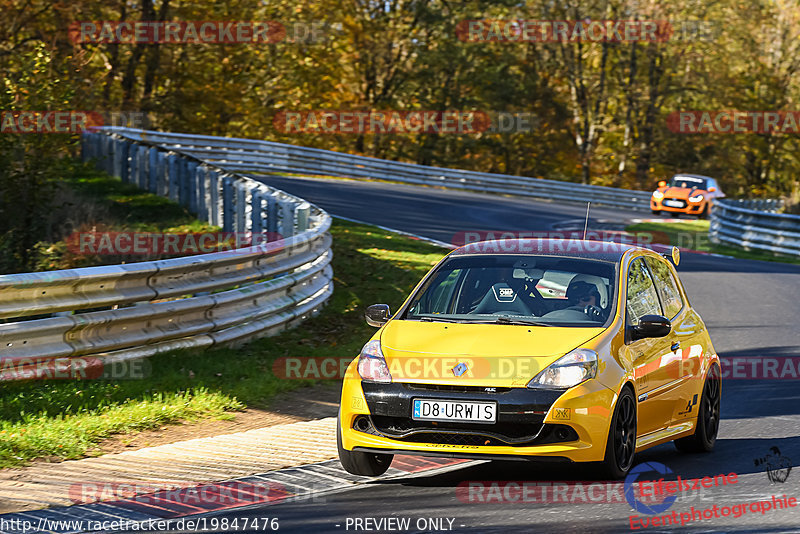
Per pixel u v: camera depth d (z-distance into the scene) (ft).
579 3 477.36
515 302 57.82
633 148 523.29
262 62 404.57
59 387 69.51
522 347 52.42
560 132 511.81
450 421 50.65
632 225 251.80
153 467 55.42
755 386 88.63
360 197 243.60
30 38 255.09
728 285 158.20
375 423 52.34
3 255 125.80
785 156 525.75
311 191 243.19
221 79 393.50
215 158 274.98
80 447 58.29
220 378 79.25
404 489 51.44
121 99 357.20
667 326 56.49
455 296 59.26
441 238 183.11
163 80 388.16
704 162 532.73
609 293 57.72
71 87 139.95
